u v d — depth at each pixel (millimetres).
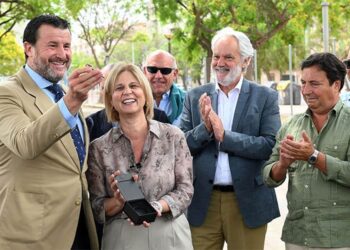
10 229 3027
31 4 14297
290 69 14016
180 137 3469
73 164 3186
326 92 3273
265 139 4000
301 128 3459
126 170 3342
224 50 4047
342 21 16156
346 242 3211
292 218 3406
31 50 3264
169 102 5242
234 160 4035
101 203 3344
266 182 3619
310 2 14891
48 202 3062
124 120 3412
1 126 3016
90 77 2805
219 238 4215
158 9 15758
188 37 16844
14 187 3043
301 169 3355
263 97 4121
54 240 3098
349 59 4488
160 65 5105
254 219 4051
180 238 3328
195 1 15414
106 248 3334
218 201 4129
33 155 2869
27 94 3154
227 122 4172
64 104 2828
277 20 15359
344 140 3248
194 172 4141
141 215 2965
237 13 15312
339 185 3229
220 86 4199
